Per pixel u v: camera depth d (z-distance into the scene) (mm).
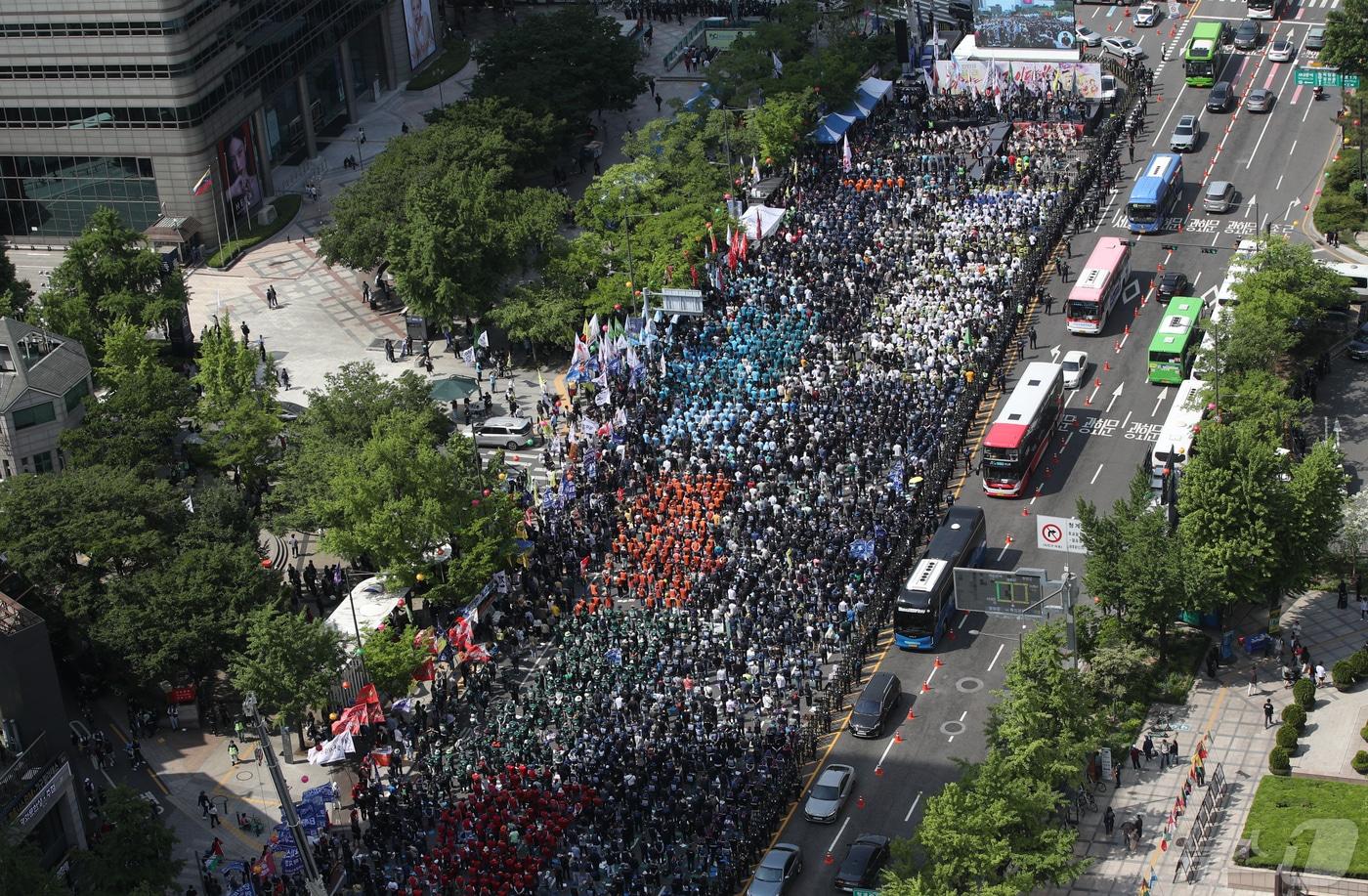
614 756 144000
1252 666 152250
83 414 190500
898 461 175000
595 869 134625
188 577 157750
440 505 162750
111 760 153875
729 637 155625
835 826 138125
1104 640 150875
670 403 188125
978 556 165125
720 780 142125
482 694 155500
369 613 162625
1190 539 151125
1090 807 138000
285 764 152875
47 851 140875
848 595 159250
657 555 165750
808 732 146250
